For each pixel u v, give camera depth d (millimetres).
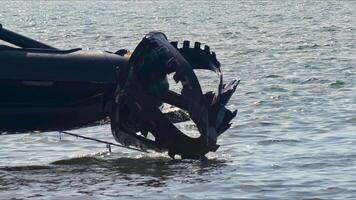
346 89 31016
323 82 32938
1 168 18750
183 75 18625
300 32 63594
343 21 77750
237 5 126812
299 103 27828
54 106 18828
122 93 18734
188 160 19250
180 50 20469
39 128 19172
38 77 18562
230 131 22906
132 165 18859
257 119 24656
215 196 16000
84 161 19406
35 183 17172
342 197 15898
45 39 61781
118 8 127062
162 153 19938
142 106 18750
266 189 16516
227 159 19359
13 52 18734
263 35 61594
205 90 31953
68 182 17234
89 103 18953
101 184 17016
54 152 20578
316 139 21625
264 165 18609
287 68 38594
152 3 150250
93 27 75250
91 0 179250
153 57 18766
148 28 73188
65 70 18719
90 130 23156
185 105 18703
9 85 18516
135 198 15898
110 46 55344
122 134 19219
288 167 18359
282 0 139875
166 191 16375
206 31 68062
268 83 33125
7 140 21859
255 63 41312
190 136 20672
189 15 97938
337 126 23484
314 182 16969
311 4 122062
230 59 43781
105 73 18875
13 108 18719
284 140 21484
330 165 18453
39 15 105125
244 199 15797
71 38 62031
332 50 47219
